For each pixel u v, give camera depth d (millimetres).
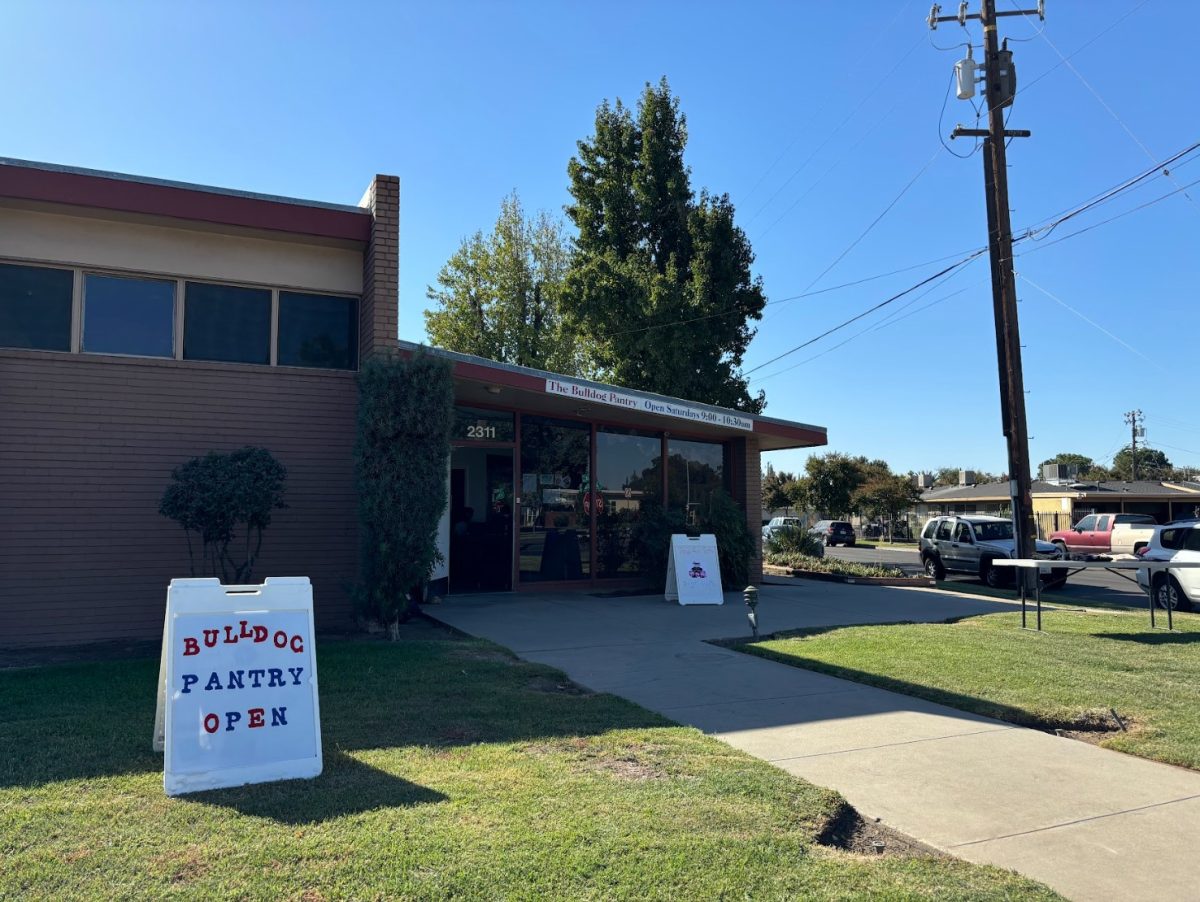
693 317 25297
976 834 4523
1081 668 8539
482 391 13039
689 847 4094
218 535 9281
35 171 9773
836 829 4543
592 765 5305
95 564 10062
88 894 3482
